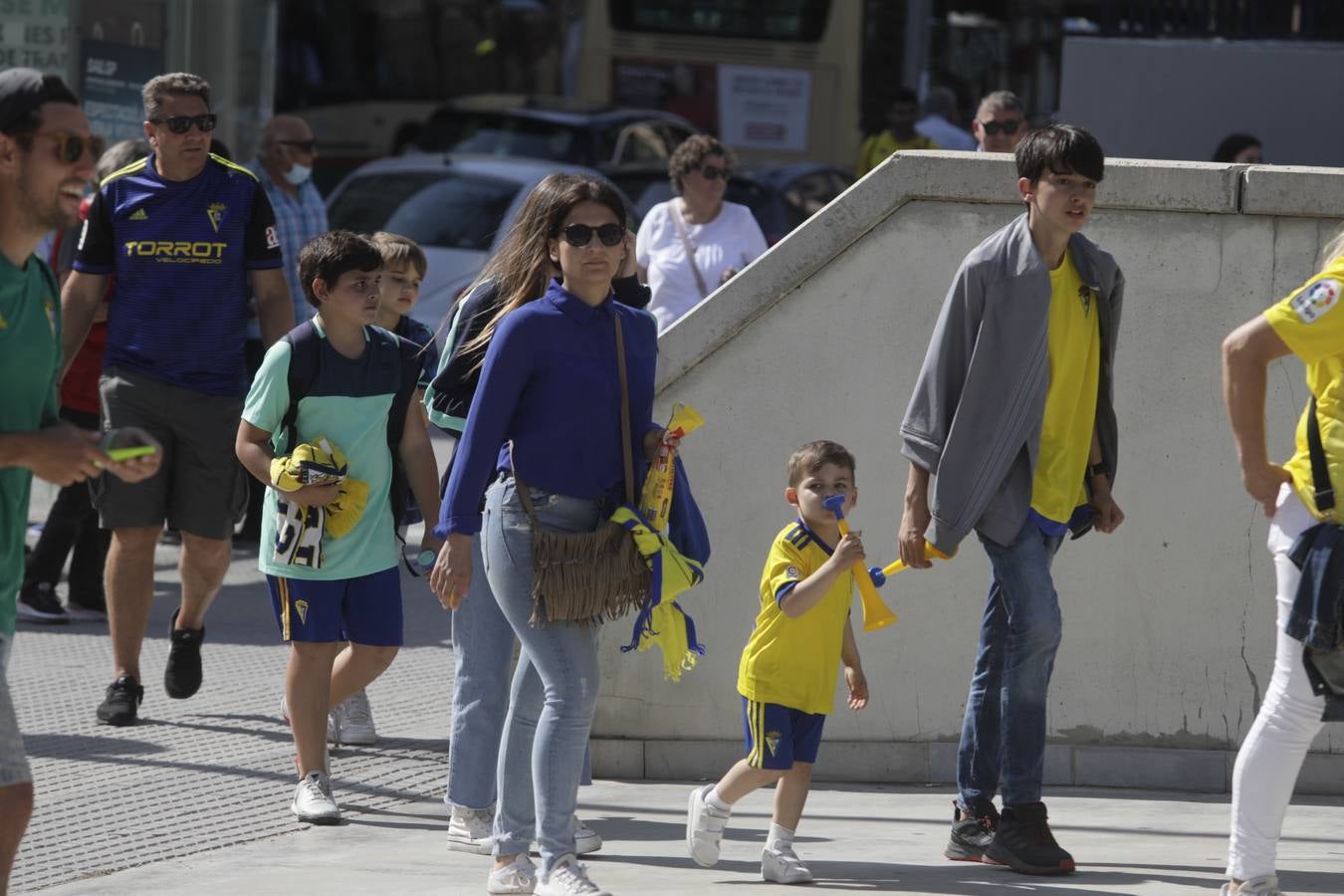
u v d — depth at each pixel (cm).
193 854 1889
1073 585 2211
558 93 8512
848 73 7588
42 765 2261
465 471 1570
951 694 2236
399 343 2080
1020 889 1695
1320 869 1767
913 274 2183
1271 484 1501
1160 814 2070
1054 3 7462
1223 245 2148
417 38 8450
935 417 1767
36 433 1231
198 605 2455
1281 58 4103
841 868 1814
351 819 2055
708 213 3056
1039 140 1716
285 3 8312
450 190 5625
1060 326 1756
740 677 1792
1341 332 1450
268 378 2030
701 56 7650
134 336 2403
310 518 2012
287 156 3628
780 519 2225
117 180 2428
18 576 1341
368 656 2102
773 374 2209
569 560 1583
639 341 1638
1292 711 1512
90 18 3738
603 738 2280
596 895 1591
